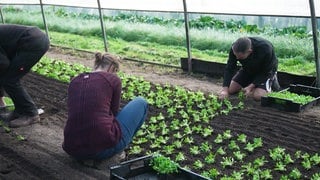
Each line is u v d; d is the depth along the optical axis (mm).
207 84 4598
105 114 2498
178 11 5230
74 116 2490
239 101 3961
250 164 2658
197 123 3428
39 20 9117
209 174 2551
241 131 3246
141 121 2719
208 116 3539
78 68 5258
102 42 7203
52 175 2582
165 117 3572
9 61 3176
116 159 2771
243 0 4684
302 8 4250
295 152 2889
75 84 2559
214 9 4938
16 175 2584
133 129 2670
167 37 6969
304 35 5812
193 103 3885
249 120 3479
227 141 3072
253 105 3854
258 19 6691
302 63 5215
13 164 2725
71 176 2570
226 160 2709
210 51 6219
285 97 3740
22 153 2891
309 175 2586
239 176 2500
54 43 7230
